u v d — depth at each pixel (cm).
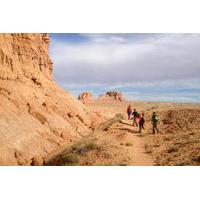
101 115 4238
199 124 2298
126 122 2952
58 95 3512
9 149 2017
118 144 1883
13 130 2211
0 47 2797
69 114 3275
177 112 3075
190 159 1370
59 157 1867
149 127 2634
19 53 3133
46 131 2547
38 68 3512
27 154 2092
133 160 1523
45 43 3728
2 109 2344
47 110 2902
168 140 1936
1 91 2573
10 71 2836
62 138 2658
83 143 1961
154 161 1489
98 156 1631
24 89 2859
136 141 2042
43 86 3309
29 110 2650
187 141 1731
